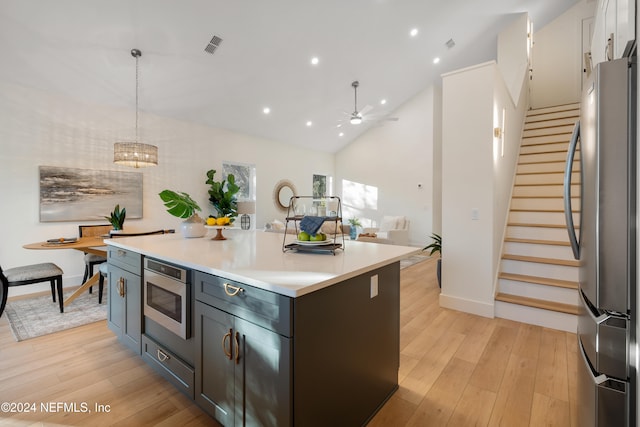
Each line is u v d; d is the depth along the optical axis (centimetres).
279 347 116
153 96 453
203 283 152
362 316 155
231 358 137
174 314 174
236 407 136
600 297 108
